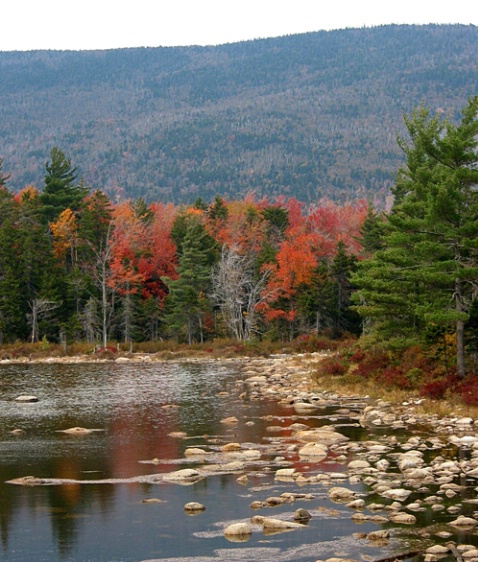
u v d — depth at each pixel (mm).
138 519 16734
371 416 29703
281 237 107188
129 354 69875
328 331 75312
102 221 87812
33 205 87250
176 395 38875
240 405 34594
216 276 81500
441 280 31500
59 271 80688
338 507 17250
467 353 34438
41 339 78000
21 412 33250
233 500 18062
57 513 17250
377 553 14273
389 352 40156
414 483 19078
